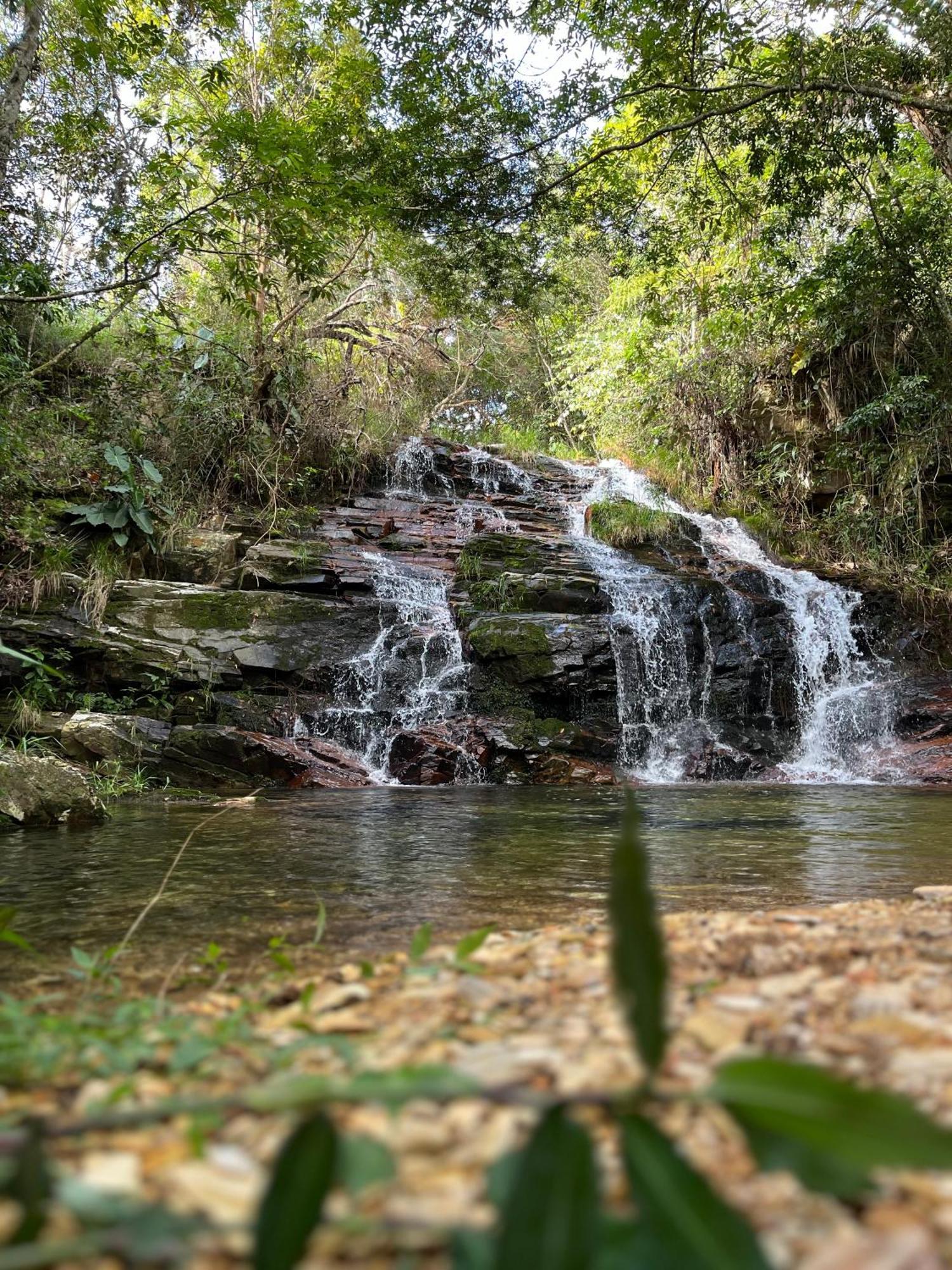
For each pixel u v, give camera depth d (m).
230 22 11.43
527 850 4.66
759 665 11.73
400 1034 1.50
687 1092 0.58
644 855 0.59
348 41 14.05
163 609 9.63
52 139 12.39
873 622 13.27
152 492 10.81
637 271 16.02
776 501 16.53
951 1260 0.65
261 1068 1.38
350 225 12.23
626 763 10.20
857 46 11.24
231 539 11.01
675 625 11.50
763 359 16.73
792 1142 0.58
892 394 14.51
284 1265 0.54
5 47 12.16
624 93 11.59
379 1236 0.72
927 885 3.66
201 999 2.04
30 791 5.64
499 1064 1.20
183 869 4.08
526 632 10.58
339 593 11.07
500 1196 0.59
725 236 14.29
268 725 9.05
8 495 9.82
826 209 16.11
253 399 13.12
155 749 8.30
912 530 14.92
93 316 13.76
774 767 10.50
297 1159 0.57
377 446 14.96
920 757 10.34
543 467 17.50
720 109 11.62
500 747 9.43
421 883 3.72
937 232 13.52
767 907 3.19
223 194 9.33
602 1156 0.88
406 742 9.23
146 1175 0.90
